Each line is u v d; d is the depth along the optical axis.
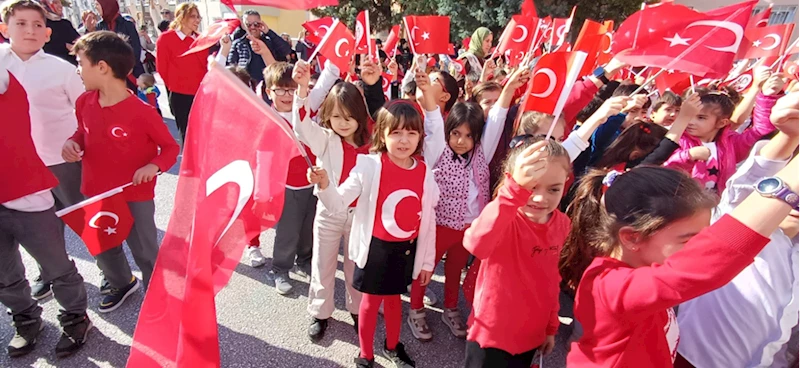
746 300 1.62
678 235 1.21
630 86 3.41
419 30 3.91
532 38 4.48
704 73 2.27
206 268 1.38
